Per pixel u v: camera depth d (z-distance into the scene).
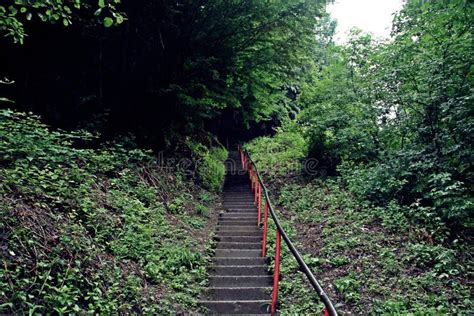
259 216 8.86
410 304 4.85
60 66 8.73
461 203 6.61
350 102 11.07
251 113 12.97
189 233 7.48
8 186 4.50
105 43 9.05
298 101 12.64
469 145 7.19
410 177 8.11
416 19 8.37
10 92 7.93
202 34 9.37
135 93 9.91
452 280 5.33
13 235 3.82
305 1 8.88
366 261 5.93
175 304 4.74
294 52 9.95
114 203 6.25
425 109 7.96
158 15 8.80
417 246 6.06
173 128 10.47
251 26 9.31
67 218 4.82
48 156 5.91
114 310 3.91
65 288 3.59
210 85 10.23
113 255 4.96
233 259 6.61
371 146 10.28
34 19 7.57
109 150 8.73
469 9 7.36
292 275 5.94
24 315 3.24
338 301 5.07
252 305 5.14
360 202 8.53
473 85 7.43
